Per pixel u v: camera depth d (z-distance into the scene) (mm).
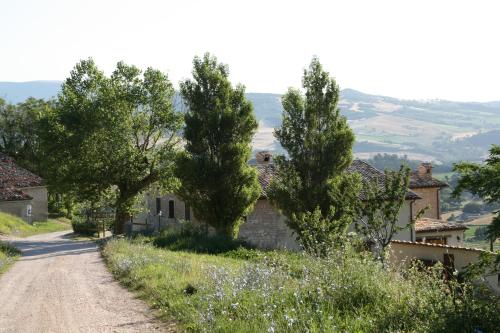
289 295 9539
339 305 8898
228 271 13141
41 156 46000
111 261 20219
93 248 30141
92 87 44000
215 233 30844
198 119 31156
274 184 27547
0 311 12078
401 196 20469
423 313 7844
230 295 10031
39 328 10219
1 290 15180
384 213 20500
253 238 34188
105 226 55344
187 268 15484
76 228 54531
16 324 10672
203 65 31594
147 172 44125
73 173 41469
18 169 67938
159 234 32312
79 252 27453
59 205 76562
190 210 39656
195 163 30297
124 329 9641
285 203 27109
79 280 16344
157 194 46062
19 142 85375
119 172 42344
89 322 10422
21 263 22797
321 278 9938
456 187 8125
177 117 44625
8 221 50531
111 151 41844
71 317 11000
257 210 34312
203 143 31031
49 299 13281
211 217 30891
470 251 18594
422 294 8391
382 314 8164
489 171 7785
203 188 30469
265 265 12352
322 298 8930
